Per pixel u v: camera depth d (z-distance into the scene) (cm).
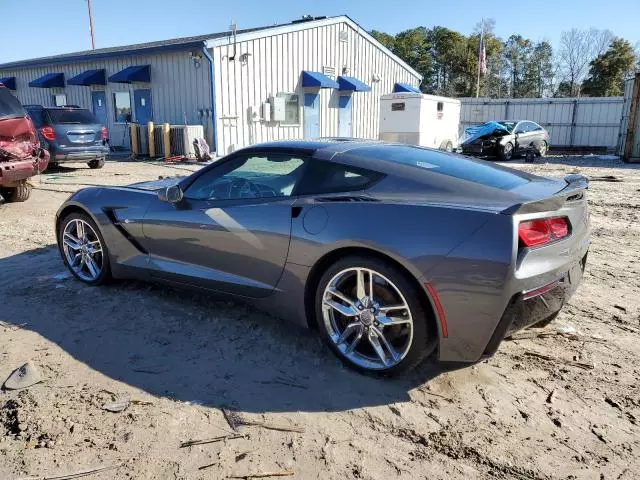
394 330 299
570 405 279
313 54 2036
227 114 1747
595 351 337
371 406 279
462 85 5609
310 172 336
